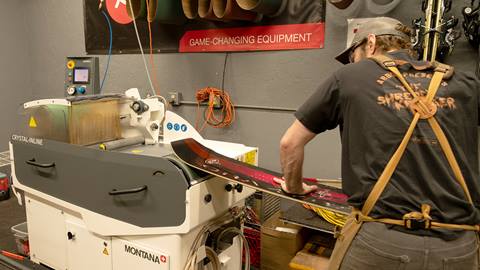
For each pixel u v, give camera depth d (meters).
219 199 1.71
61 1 3.70
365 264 1.14
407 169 1.10
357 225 1.17
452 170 1.11
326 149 2.58
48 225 2.05
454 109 1.13
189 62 3.07
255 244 2.45
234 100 2.90
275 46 2.66
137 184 1.61
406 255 1.08
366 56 1.41
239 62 2.83
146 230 1.62
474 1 2.05
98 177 1.72
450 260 1.07
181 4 2.87
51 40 3.86
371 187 1.13
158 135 2.07
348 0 2.24
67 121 1.88
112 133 2.07
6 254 2.42
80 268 1.92
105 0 3.40
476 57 2.08
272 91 2.73
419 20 2.07
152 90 3.26
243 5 2.46
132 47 3.35
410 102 1.13
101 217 1.74
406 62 1.22
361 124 1.17
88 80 2.67
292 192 1.54
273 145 2.80
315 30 2.50
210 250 1.74
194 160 1.64
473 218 1.12
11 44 3.91
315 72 2.55
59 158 1.87
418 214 1.07
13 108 4.01
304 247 2.32
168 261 1.58
